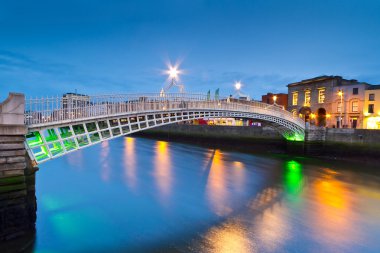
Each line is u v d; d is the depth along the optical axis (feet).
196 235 40.24
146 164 97.60
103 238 39.04
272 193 62.64
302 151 120.47
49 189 62.95
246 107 96.43
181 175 80.07
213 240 38.73
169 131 196.95
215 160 108.88
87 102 51.96
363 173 86.38
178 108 72.23
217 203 54.70
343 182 74.49
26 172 40.09
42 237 39.11
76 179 73.00
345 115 145.07
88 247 36.58
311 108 163.02
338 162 106.32
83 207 51.31
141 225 43.55
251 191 64.13
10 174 36.32
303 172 87.10
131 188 64.54
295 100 173.88
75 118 48.55
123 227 42.75
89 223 44.11
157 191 62.44
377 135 102.42
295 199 58.34
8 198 36.19
